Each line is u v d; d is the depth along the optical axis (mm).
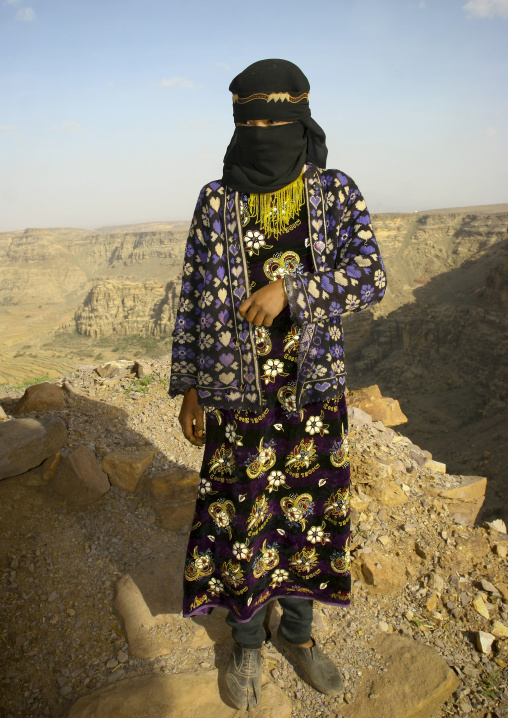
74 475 2898
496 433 47031
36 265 183500
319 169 1651
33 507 2861
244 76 1535
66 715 1967
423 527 3004
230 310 1636
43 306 167250
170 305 116062
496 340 56781
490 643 2393
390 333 74875
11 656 2186
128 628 2297
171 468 3203
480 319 59906
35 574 2539
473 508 3328
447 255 104562
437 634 2447
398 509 3117
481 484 3447
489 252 98125
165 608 2391
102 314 121688
